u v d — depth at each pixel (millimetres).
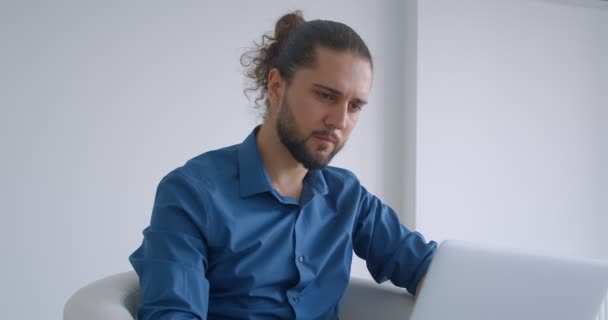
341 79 936
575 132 3322
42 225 2158
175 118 2387
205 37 2439
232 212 1031
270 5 2564
